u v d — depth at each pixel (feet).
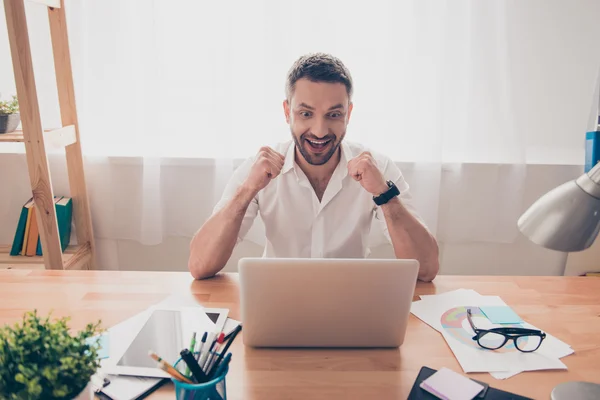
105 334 3.47
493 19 6.47
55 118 6.89
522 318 3.84
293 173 5.15
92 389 2.80
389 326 3.31
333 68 4.53
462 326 3.70
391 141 6.88
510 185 6.92
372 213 5.33
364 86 6.70
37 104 5.69
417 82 6.60
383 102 6.75
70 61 6.36
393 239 4.61
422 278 4.49
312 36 6.53
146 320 3.66
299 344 3.39
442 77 6.53
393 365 3.26
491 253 7.34
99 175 7.02
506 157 6.83
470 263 7.39
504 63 6.59
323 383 3.08
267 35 6.46
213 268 4.47
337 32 6.55
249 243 7.18
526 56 6.72
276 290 3.17
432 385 2.99
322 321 3.28
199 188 7.07
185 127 6.86
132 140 6.91
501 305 4.00
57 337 2.50
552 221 2.55
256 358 3.31
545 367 3.25
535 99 6.86
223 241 4.46
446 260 7.38
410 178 6.91
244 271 3.13
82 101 6.77
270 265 3.12
